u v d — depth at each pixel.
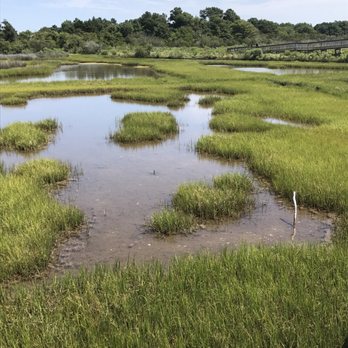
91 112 23.31
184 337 4.59
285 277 5.66
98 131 18.44
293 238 8.02
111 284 5.71
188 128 18.81
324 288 5.42
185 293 5.40
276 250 6.66
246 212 9.27
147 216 9.13
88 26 125.94
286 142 14.05
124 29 126.31
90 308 5.16
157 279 5.86
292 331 4.53
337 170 10.74
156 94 28.12
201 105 25.59
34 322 4.95
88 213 9.32
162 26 131.88
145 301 5.34
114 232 8.39
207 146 14.44
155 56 86.12
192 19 141.00
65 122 20.55
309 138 14.55
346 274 5.73
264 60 72.94
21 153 14.94
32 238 7.33
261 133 15.97
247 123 17.73
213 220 8.91
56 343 4.58
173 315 4.94
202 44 116.00
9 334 4.73
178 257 7.04
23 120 20.86
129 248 7.73
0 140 15.66
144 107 24.97
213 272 5.93
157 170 12.59
